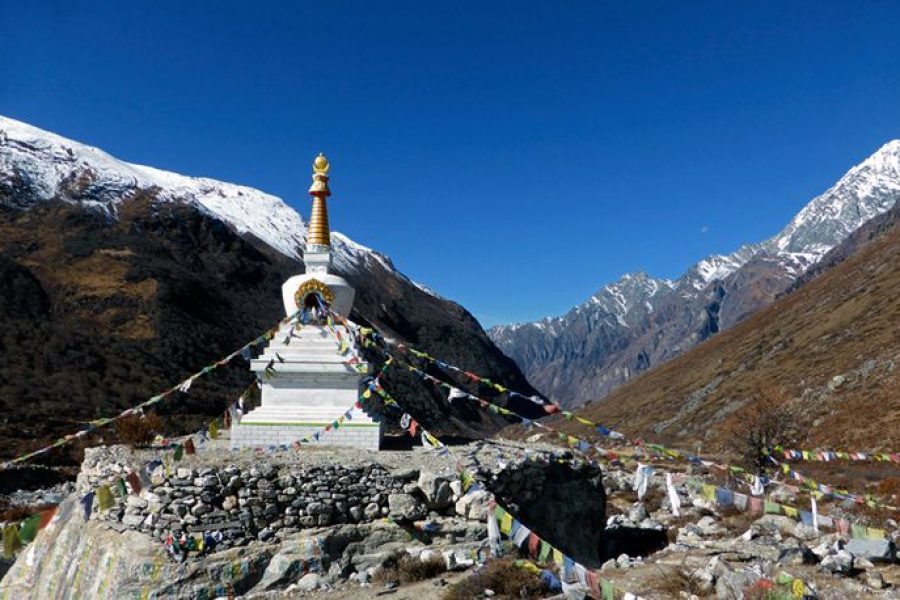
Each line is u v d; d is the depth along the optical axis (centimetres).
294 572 1489
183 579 1445
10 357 7650
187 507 1536
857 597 1170
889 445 4253
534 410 13300
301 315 2208
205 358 9562
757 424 3609
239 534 1543
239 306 12419
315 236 2366
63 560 1742
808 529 1678
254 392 2242
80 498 1312
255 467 1612
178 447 1471
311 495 1616
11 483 4028
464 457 1845
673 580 1280
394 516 1625
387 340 2127
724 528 1917
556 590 1249
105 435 5153
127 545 1520
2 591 1920
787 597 1138
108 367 8162
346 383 2150
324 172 2406
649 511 2559
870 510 2114
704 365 10831
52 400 6769
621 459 1563
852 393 5775
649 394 10844
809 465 3725
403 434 2742
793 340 9031
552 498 1914
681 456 1582
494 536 1494
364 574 1491
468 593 1259
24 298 9406
